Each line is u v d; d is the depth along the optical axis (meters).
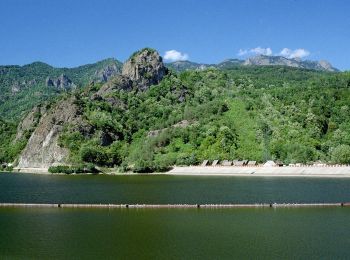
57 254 86.88
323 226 108.19
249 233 101.75
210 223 112.75
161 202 151.25
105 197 168.12
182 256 85.38
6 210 134.50
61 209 135.88
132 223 113.50
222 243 93.62
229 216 121.69
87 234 101.81
